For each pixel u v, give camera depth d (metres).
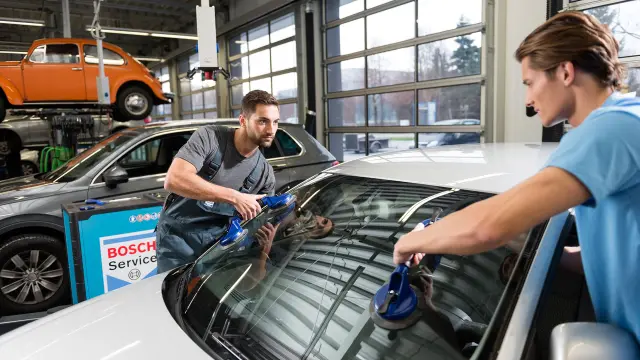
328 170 1.87
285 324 1.23
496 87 5.99
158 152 3.71
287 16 9.83
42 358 1.18
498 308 0.98
